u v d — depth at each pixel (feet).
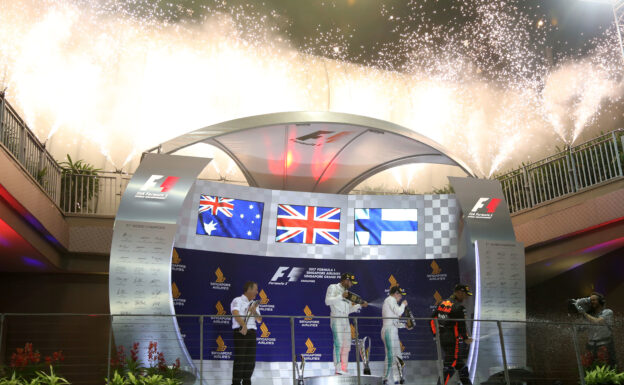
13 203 28.84
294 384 20.40
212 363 29.32
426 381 28.48
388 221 33.47
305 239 32.81
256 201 32.45
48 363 21.34
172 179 27.53
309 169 38.88
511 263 28.76
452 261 32.68
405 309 29.01
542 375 26.20
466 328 24.39
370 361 30.63
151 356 24.09
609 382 24.03
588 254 36.50
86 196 42.16
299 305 31.83
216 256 31.01
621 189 32.30
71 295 37.52
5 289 36.78
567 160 37.27
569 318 38.81
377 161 38.29
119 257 25.62
